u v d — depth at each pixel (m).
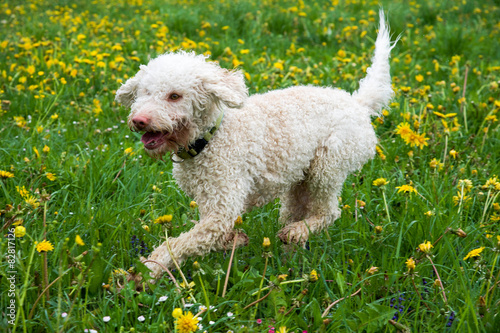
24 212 2.96
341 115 3.56
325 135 3.54
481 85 6.78
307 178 3.68
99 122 5.41
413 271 2.88
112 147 4.79
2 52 7.36
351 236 3.70
